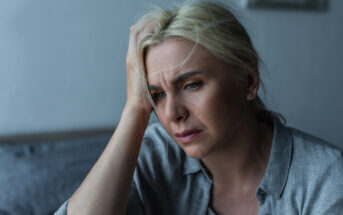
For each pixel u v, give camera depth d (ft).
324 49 6.54
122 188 1.87
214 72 1.65
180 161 2.13
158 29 1.64
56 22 5.12
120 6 5.35
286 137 2.03
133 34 1.85
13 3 4.90
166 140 2.23
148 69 1.71
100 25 5.32
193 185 2.12
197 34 1.58
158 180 2.19
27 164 4.09
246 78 1.84
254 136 1.98
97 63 5.41
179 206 2.15
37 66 5.15
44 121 5.31
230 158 1.94
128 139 1.96
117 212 1.83
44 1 5.02
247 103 1.92
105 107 5.56
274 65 6.32
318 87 6.65
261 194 1.97
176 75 1.62
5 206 3.51
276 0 6.00
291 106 6.59
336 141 6.96
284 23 6.21
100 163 1.93
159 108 1.80
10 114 5.14
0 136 5.02
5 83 5.05
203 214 2.09
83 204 1.82
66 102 5.36
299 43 6.37
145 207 2.18
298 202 1.93
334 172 1.86
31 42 5.06
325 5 6.33
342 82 6.77
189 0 1.80
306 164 1.93
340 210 1.82
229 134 1.77
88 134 5.40
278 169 1.94
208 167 2.05
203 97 1.65
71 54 5.26
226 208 2.07
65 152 4.41
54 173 3.98
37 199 3.63
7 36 4.95
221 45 1.64
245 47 1.79
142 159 2.22
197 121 1.69
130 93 2.04
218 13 1.74
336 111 6.86
